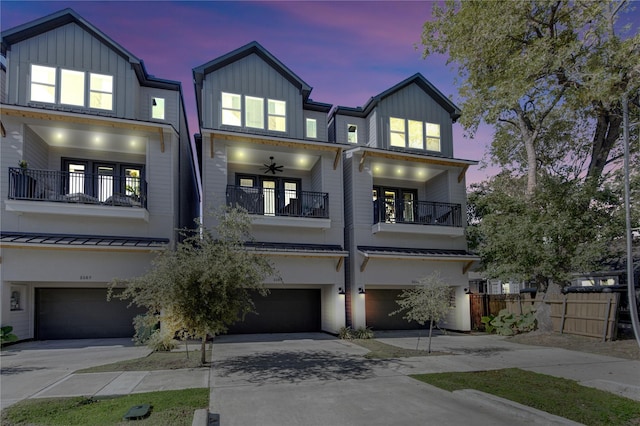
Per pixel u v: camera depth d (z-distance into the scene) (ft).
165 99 50.60
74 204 41.24
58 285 44.62
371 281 51.67
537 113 53.16
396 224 52.75
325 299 53.01
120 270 42.16
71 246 39.45
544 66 44.01
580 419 18.90
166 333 36.81
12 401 20.72
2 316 38.52
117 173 48.96
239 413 19.08
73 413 18.67
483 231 51.44
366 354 35.65
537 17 46.65
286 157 52.39
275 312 53.01
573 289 56.13
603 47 42.11
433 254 52.85
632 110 46.68
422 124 59.16
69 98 44.32
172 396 21.54
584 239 47.09
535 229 45.96
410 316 38.58
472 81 51.85
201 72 49.44
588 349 39.14
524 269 48.75
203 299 27.37
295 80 52.85
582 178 50.47
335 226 51.44
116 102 45.68
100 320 45.70
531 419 18.88
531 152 53.16
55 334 44.24
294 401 21.09
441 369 29.86
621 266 53.36
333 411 19.60
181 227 53.52
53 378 25.79
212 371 28.04
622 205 44.11
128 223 43.98
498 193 52.34
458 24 48.70
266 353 35.78
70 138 45.37
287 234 49.57
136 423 17.15
